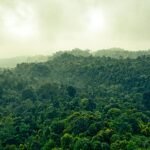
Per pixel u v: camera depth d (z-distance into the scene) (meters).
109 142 102.69
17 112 154.75
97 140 102.00
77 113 121.50
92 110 142.50
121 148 95.12
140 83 181.38
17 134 125.06
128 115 120.25
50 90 178.12
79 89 187.38
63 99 160.88
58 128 118.44
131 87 183.00
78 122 113.12
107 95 173.38
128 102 151.12
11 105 165.88
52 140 110.06
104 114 128.75
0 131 127.31
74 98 160.62
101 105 145.75
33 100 173.62
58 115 136.50
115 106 138.00
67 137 106.19
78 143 100.44
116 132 106.56
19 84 192.88
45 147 108.62
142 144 98.38
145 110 146.50
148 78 180.88
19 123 134.88
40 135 121.38
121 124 110.12
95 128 109.56
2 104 168.88
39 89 181.38
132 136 104.62
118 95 171.00
